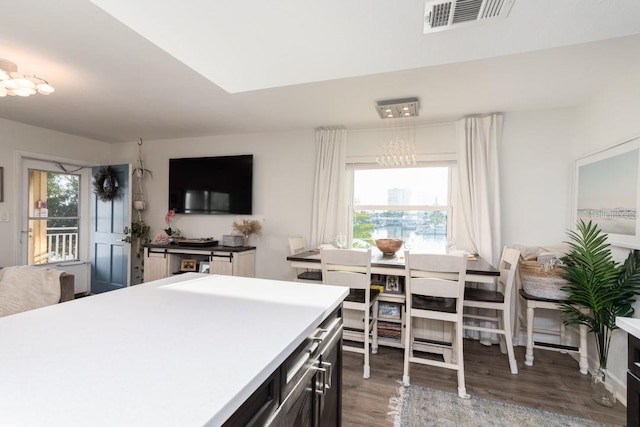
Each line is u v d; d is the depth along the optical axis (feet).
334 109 10.11
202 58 4.72
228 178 13.30
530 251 9.13
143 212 14.85
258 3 3.46
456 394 6.92
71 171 13.97
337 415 4.49
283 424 2.78
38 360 2.36
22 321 3.20
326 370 3.90
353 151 12.06
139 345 2.66
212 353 2.53
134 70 7.61
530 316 8.32
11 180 11.82
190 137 14.10
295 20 3.78
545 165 9.80
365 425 5.88
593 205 8.14
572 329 9.02
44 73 7.75
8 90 7.09
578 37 4.13
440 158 11.02
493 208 9.98
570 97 8.72
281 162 12.85
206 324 3.18
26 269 5.91
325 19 3.78
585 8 3.53
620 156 7.06
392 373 7.86
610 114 7.68
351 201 12.26
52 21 5.66
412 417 6.11
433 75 7.61
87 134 13.70
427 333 9.20
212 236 13.82
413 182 11.65
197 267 13.15
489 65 7.06
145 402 1.86
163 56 6.93
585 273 7.13
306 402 3.34
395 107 9.53
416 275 7.84
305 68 4.99
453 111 10.03
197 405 1.85
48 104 9.96
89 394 1.93
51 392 1.94
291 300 4.09
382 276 10.02
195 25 3.91
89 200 14.71
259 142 13.16
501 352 9.09
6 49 6.65
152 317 3.37
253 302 3.98
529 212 9.95
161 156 14.58
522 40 4.22
